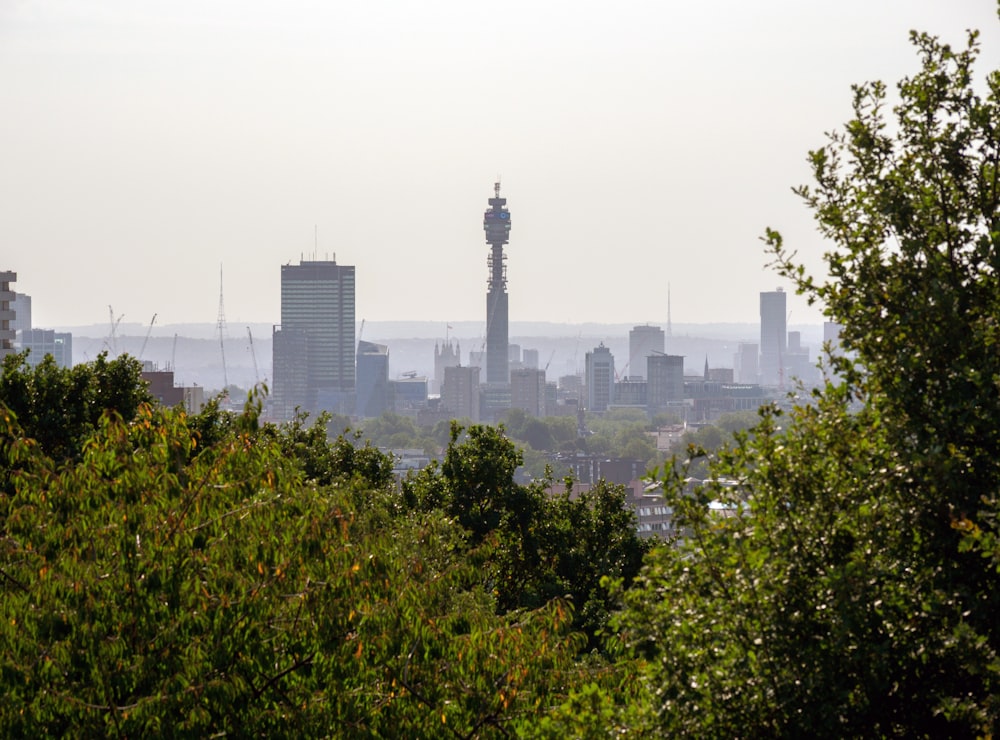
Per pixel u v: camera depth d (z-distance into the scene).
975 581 21.88
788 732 21.92
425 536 36.91
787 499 23.41
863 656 21.50
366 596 30.08
